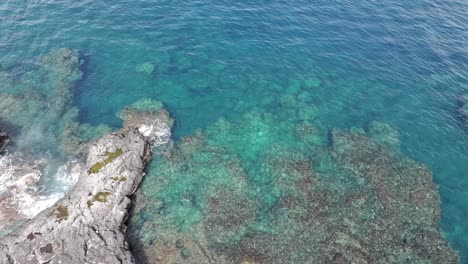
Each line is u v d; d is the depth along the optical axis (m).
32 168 23.34
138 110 27.28
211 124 27.09
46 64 30.14
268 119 27.66
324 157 25.22
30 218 20.58
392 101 29.03
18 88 28.27
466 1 38.69
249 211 21.83
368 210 22.16
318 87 29.95
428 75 30.80
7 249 17.81
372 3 37.69
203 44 32.66
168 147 25.20
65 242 18.33
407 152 25.69
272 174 23.98
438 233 21.36
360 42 33.28
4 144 24.50
